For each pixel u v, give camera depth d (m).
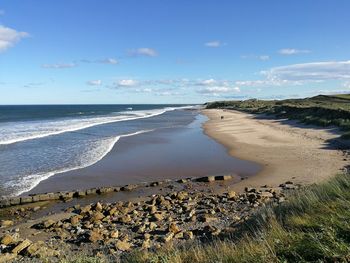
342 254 4.55
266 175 18.44
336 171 18.05
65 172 20.17
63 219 12.55
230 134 37.12
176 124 55.28
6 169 20.83
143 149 28.08
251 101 148.75
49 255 9.20
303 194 8.49
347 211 5.96
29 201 14.95
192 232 10.23
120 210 13.12
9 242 10.28
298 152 24.08
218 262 5.28
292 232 5.86
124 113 106.31
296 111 56.25
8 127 49.53
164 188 16.78
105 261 7.41
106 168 21.14
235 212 12.20
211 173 19.53
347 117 37.50
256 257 5.07
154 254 7.04
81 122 60.22
